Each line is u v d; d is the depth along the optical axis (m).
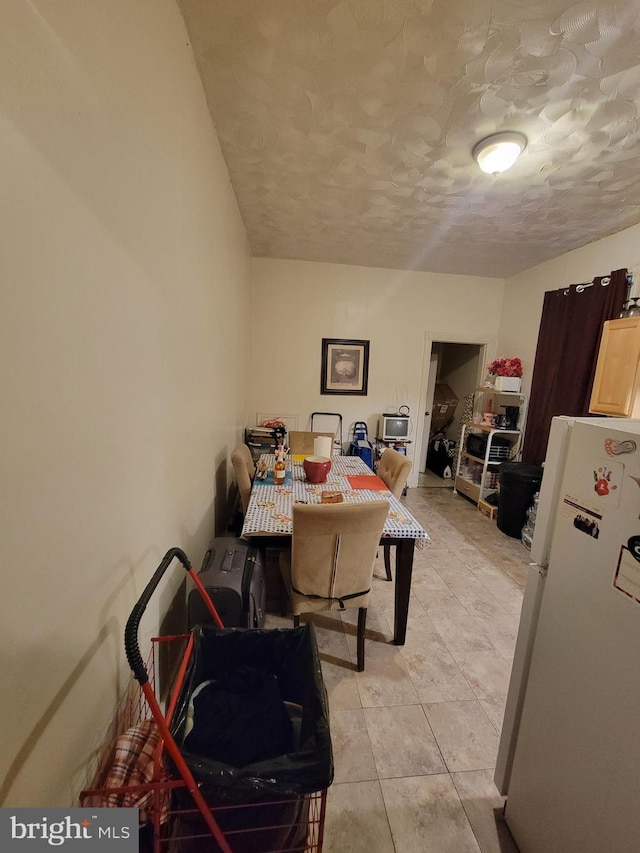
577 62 1.36
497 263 3.92
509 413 3.95
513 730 1.12
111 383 0.83
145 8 0.96
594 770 0.81
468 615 2.15
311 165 2.15
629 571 0.75
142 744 0.83
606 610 0.80
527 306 4.02
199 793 0.69
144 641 1.10
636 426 0.90
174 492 1.38
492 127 1.75
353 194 2.50
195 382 1.65
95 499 0.78
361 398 4.48
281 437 3.65
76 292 0.67
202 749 0.94
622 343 2.32
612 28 1.21
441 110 1.65
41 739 0.61
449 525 3.52
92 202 0.72
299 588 1.62
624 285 2.75
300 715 1.02
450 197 2.49
